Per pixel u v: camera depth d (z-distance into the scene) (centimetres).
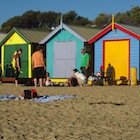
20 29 3130
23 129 1057
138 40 2564
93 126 1105
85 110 1363
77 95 1802
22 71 3028
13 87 2309
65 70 2861
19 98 1700
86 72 2569
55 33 2897
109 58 2683
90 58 2759
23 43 3059
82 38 2770
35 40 3042
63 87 2283
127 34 2608
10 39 3128
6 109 1386
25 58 3033
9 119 1193
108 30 2677
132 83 2508
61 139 955
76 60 2811
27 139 952
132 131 1052
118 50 2648
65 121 1172
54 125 1112
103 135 1002
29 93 1692
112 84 2600
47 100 1620
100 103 1527
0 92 1981
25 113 1303
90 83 2523
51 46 2925
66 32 2858
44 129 1059
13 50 3109
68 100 1612
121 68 2634
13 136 979
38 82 2538
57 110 1364
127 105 1478
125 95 1803
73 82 2459
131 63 2595
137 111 1347
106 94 1845
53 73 2914
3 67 3141
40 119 1199
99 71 2716
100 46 2719
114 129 1071
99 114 1288
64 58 2869
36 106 1457
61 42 2880
